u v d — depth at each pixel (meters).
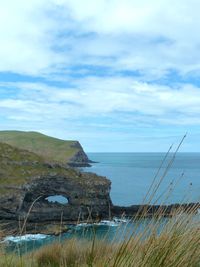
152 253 4.18
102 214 94.50
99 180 98.06
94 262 4.36
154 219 4.37
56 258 7.38
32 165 100.44
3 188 88.12
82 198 94.75
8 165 97.19
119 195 123.75
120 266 3.97
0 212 84.94
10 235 5.87
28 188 91.06
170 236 4.38
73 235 7.38
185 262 4.37
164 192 4.71
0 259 4.96
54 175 96.19
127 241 4.08
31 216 89.06
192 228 4.60
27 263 5.26
